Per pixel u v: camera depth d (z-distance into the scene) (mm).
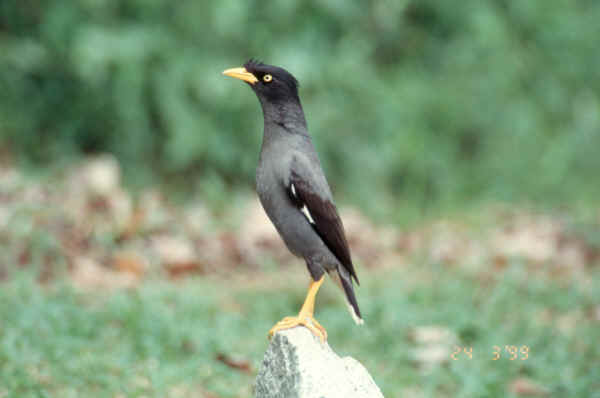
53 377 7805
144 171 15289
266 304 10867
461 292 11648
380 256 13789
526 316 10734
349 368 6523
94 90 15430
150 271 11875
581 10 20156
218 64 14875
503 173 17625
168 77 14789
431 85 17547
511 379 8953
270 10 15352
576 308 11156
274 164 7531
